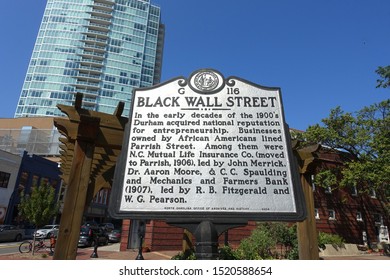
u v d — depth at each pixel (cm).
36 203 1717
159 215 397
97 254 1617
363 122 2355
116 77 11412
